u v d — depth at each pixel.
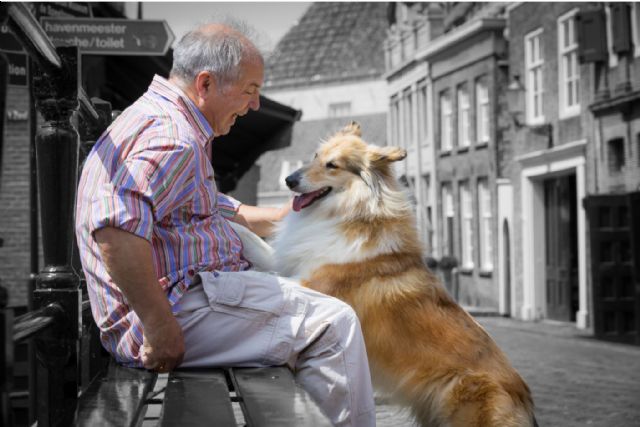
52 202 2.22
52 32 6.02
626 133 14.04
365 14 27.64
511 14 18.47
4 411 1.36
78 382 2.27
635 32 13.77
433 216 22.70
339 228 4.04
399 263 3.93
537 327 15.59
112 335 2.46
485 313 18.72
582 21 14.93
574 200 16.16
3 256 10.43
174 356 2.28
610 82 14.48
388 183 4.12
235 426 1.65
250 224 4.24
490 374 3.53
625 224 13.88
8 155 10.31
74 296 2.23
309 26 28.50
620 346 12.31
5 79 1.33
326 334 2.56
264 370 2.42
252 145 13.60
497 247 18.80
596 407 6.74
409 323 3.72
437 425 3.53
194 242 2.53
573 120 15.77
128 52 6.11
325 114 28.22
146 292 2.20
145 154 2.28
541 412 6.52
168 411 1.78
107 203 2.20
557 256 16.81
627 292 13.74
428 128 23.03
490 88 19.09
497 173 18.89
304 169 4.16
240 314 2.51
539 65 17.28
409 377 3.63
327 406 2.53
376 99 27.25
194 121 2.52
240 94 2.61
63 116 2.23
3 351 1.36
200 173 2.46
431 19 22.56
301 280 3.96
